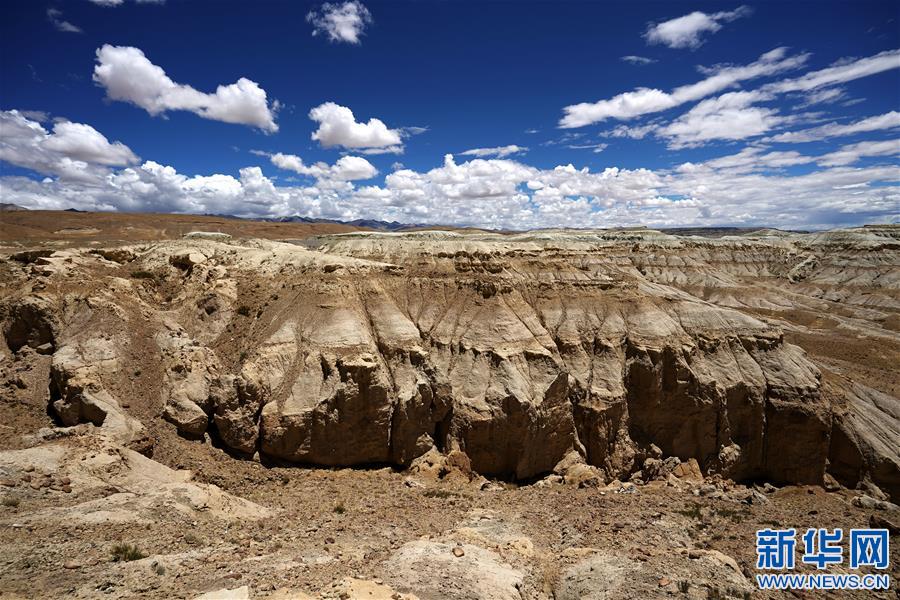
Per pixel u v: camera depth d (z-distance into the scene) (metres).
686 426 42.47
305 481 32.84
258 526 22.83
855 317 106.62
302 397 35.66
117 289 39.19
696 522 27.91
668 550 22.22
